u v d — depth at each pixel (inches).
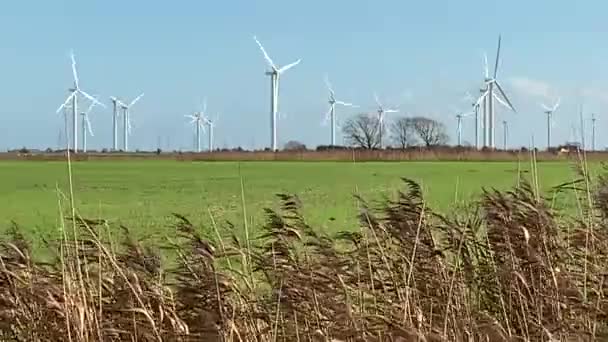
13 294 477.7
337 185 2333.9
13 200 1900.8
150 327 456.4
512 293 504.7
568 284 493.7
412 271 496.4
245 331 460.1
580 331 469.4
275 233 501.0
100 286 469.7
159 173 3412.9
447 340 456.8
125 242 514.3
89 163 4938.5
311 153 4992.6
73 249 488.4
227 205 1608.0
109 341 460.1
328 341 440.5
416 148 4795.8
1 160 5251.0
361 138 4894.2
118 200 1843.0
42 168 4074.8
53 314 470.6
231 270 491.8
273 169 3730.3
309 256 500.7
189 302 472.4
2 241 536.7
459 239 532.4
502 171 3110.2
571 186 618.8
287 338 467.8
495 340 470.9
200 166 4274.1
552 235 525.3
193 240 496.4
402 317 463.5
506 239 519.8
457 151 4579.2
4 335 480.7
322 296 470.6
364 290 491.5
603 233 553.3
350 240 533.0
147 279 485.7
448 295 490.6
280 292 468.1
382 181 2511.1
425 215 534.9
